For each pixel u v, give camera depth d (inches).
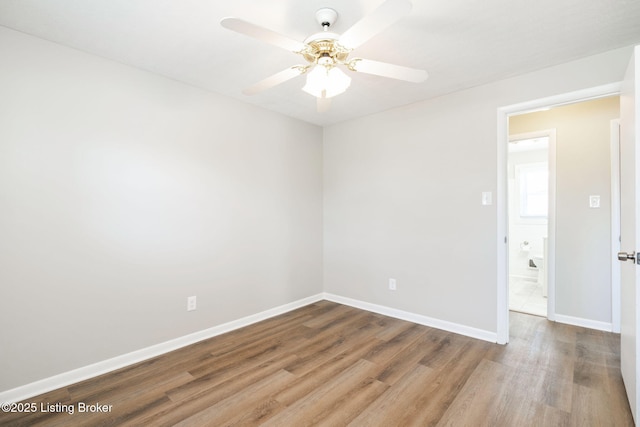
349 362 93.4
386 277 135.8
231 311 120.3
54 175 81.0
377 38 79.4
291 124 143.8
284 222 140.9
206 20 72.1
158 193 100.3
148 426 66.3
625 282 76.0
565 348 101.3
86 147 86.0
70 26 74.4
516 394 76.8
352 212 148.1
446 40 80.5
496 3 66.0
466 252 112.8
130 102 94.0
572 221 121.4
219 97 116.1
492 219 106.9
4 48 74.4
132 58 89.8
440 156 119.0
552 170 125.1
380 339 110.0
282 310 139.6
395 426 66.1
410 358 95.6
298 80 103.3
